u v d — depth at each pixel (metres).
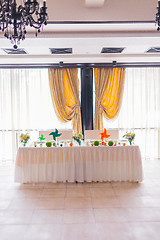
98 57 6.27
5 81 7.37
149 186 5.03
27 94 7.41
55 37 4.53
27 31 4.45
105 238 3.11
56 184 5.20
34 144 5.31
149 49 5.61
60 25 4.14
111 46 5.14
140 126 7.64
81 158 5.18
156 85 7.57
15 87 7.41
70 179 5.20
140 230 3.30
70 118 7.41
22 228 3.38
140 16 3.92
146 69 7.49
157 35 4.55
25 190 4.86
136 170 5.18
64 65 7.12
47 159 5.20
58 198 4.43
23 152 5.20
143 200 4.30
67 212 3.86
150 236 3.15
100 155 5.20
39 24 2.57
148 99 7.61
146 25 4.20
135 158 5.20
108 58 6.40
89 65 7.13
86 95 7.41
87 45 5.03
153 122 7.66
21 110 7.44
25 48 5.34
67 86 7.39
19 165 5.21
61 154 5.21
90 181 5.20
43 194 4.64
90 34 4.54
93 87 7.50
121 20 3.99
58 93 7.36
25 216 3.73
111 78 7.37
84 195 4.57
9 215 3.77
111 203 4.19
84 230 3.31
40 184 5.20
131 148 5.21
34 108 7.47
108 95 7.41
